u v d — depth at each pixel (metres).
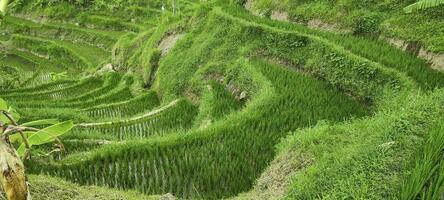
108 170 10.00
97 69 38.06
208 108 15.28
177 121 16.55
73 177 9.86
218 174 9.47
